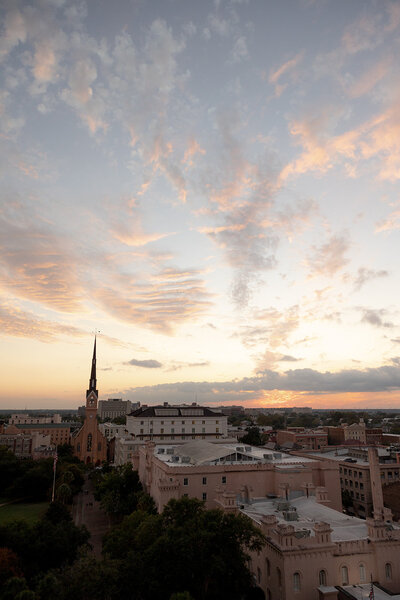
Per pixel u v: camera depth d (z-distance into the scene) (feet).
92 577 138.72
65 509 309.22
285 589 157.99
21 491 459.73
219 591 160.35
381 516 183.93
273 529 174.60
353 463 403.13
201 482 269.23
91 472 597.52
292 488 265.95
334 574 165.07
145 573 154.40
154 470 323.57
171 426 566.77
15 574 158.92
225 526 161.79
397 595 158.71
